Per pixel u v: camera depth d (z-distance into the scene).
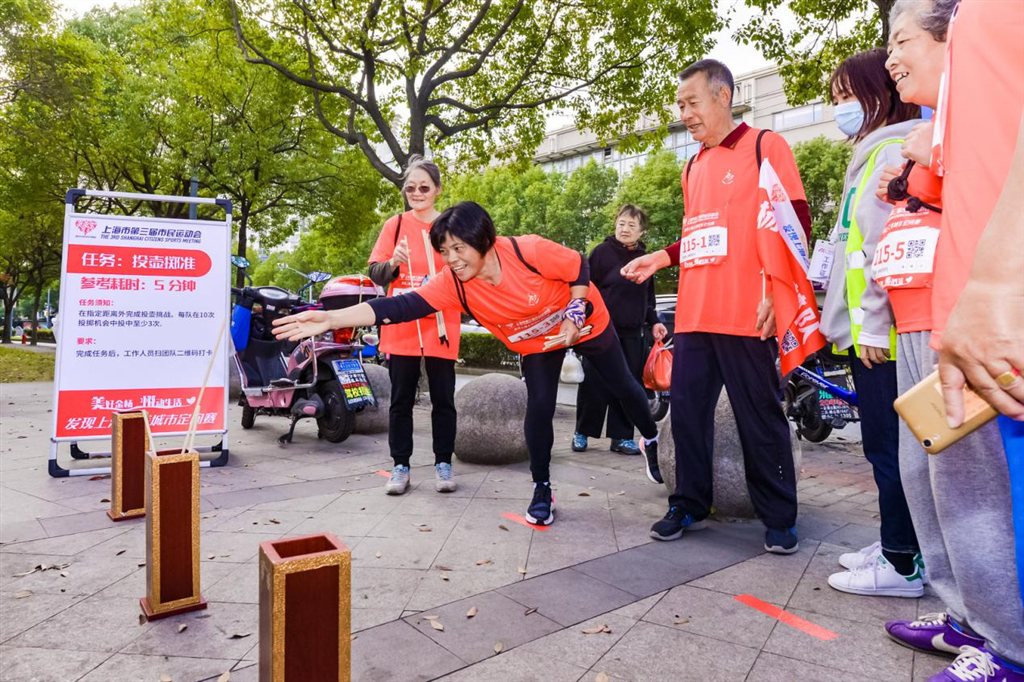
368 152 9.97
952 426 1.04
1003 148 1.23
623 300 5.28
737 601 2.41
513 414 4.83
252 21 10.12
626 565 2.77
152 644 2.11
